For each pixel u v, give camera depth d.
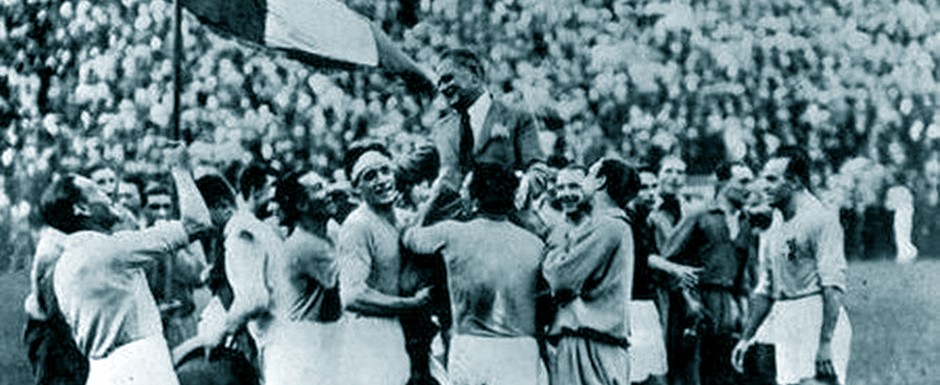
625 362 6.98
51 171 15.27
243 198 7.66
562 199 7.05
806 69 18.27
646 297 8.00
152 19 16.48
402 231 7.07
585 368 6.90
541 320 7.04
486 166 6.93
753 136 17.55
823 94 18.06
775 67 18.28
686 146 17.31
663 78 17.69
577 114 17.38
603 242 6.88
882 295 11.98
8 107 15.83
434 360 7.14
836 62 18.39
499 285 6.84
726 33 18.09
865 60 18.38
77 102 15.91
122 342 6.30
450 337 7.26
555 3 17.84
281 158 15.84
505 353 6.84
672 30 18.00
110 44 16.22
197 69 16.19
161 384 6.38
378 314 6.93
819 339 7.38
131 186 8.70
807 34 18.56
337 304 7.04
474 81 7.95
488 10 17.72
